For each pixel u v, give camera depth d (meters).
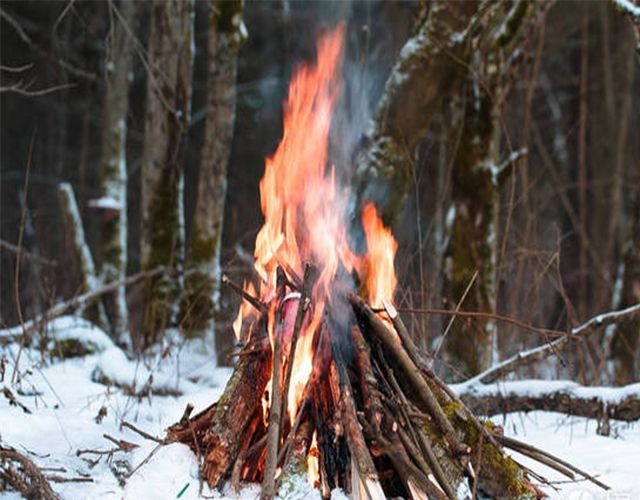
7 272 16.56
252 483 4.83
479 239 8.88
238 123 21.08
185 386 7.89
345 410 4.63
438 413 4.80
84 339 8.69
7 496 4.68
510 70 9.43
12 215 20.97
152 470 4.79
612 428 6.63
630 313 7.04
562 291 7.92
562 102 20.45
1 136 21.53
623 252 9.93
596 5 17.94
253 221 20.25
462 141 9.00
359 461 4.47
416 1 9.70
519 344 9.31
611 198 18.33
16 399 6.43
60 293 12.94
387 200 8.86
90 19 19.16
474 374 8.59
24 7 20.45
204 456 4.82
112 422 6.28
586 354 9.83
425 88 8.82
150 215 10.41
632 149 18.34
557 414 7.09
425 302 8.10
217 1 10.08
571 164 18.67
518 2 8.96
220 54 10.12
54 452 5.44
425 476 4.50
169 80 10.33
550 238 16.88
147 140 10.45
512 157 8.91
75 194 21.33
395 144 8.85
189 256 10.05
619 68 18.72
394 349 4.98
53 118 21.73
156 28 10.34
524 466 5.10
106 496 4.74
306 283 4.91
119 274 11.48
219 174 10.09
